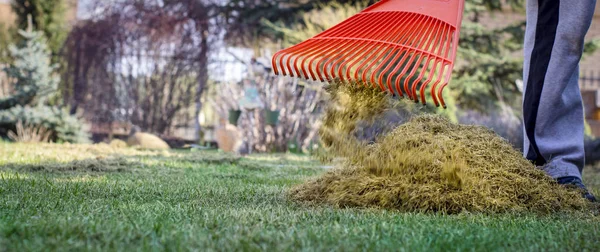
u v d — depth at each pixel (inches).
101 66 559.2
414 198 115.0
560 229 95.7
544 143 140.9
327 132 134.0
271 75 452.8
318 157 139.5
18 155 267.9
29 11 591.8
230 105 462.3
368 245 76.3
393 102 130.6
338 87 133.0
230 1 601.3
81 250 70.2
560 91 139.6
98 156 259.8
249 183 171.5
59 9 594.9
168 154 309.4
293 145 451.8
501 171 121.9
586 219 110.7
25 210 99.9
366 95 130.0
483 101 554.9
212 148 466.3
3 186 137.9
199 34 585.6
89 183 151.6
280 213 104.0
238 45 612.7
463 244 79.6
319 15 563.2
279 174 213.5
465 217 105.8
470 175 119.0
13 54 494.0
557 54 139.3
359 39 132.0
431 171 119.1
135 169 206.5
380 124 130.8
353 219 99.2
